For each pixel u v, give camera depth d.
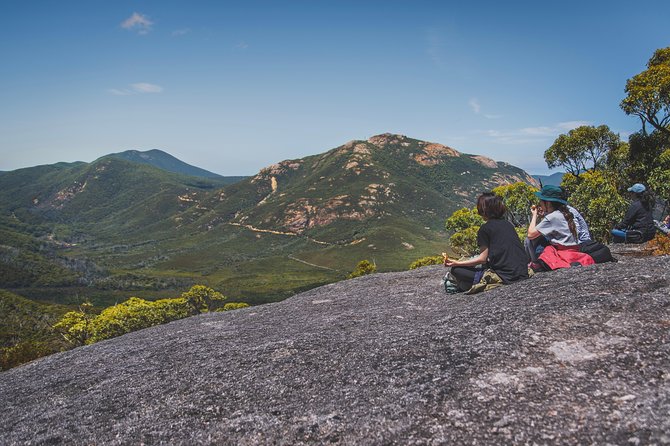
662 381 3.27
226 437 3.64
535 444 2.87
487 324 5.03
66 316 61.22
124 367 6.23
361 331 6.11
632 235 10.65
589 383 3.46
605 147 33.91
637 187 10.73
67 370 6.84
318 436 3.43
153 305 71.19
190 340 7.26
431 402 3.58
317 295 11.52
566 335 4.33
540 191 7.54
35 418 4.74
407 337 5.22
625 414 2.97
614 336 4.12
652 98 23.50
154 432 3.89
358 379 4.30
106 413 4.48
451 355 4.39
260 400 4.21
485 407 3.38
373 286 11.51
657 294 4.85
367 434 3.32
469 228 37.31
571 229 7.17
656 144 28.27
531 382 3.63
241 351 5.84
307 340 5.84
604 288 5.42
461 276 7.74
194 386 4.82
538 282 6.46
